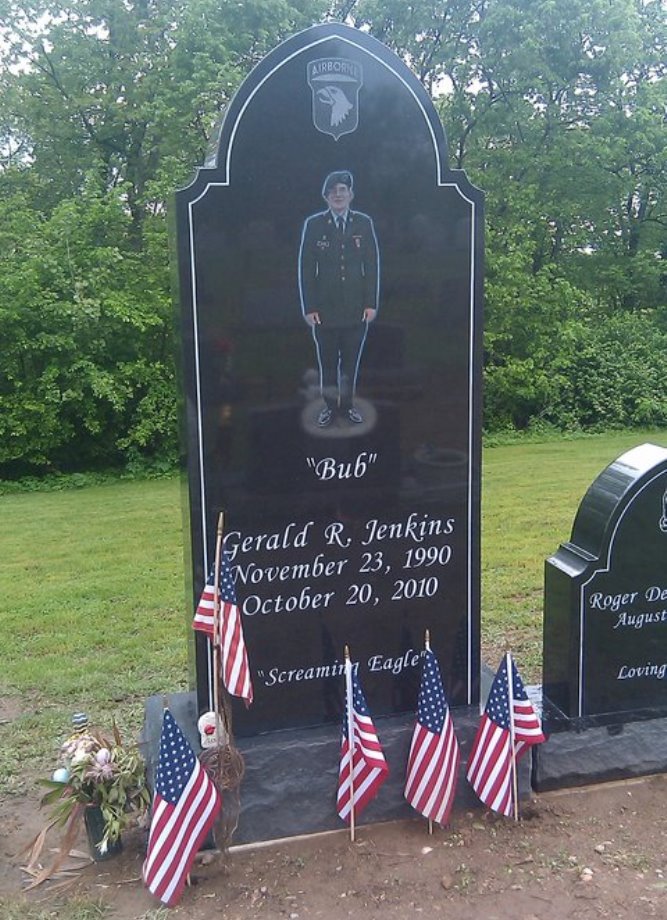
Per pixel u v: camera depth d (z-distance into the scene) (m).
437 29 20.23
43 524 11.34
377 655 4.19
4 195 18.91
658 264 22.50
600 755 4.26
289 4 18.58
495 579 7.89
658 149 20.88
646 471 4.20
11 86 19.12
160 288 16.73
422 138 3.87
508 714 3.88
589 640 4.30
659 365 20.16
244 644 3.86
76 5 19.06
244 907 3.44
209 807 3.51
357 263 3.88
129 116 18.59
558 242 22.14
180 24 17.86
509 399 19.41
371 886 3.54
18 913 3.44
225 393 3.82
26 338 15.62
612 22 19.56
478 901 3.43
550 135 20.70
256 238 3.74
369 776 3.84
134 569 8.71
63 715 5.33
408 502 4.11
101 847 3.71
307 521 4.00
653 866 3.63
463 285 4.02
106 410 16.58
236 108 3.64
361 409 3.99
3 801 4.36
